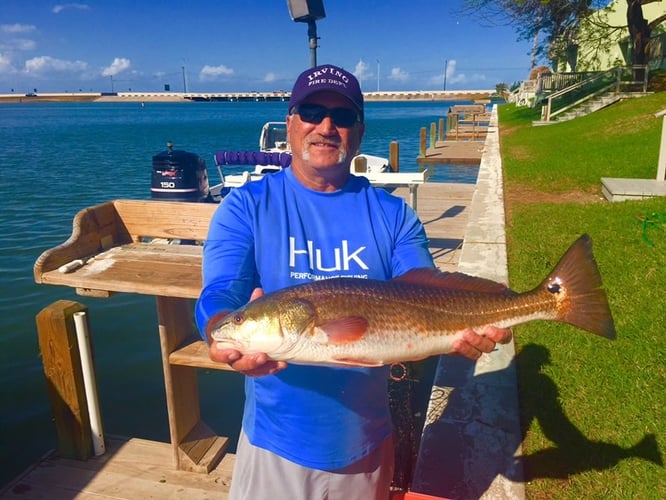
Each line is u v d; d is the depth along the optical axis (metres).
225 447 4.47
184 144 39.66
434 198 12.00
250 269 2.36
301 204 2.43
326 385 2.30
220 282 2.26
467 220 9.49
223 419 5.22
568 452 3.46
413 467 3.65
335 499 2.40
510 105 58.56
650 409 3.75
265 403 2.35
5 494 3.96
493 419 3.78
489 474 3.28
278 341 2.07
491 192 11.85
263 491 2.38
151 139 45.09
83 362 4.17
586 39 30.72
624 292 5.59
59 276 3.59
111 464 4.28
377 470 2.48
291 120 2.43
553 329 4.98
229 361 2.03
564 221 8.82
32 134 52.00
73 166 25.81
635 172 12.91
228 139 44.69
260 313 2.06
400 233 2.53
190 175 9.05
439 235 8.76
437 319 2.31
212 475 4.17
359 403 2.36
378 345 2.20
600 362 4.38
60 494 3.97
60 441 4.30
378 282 2.27
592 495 3.12
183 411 4.23
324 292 2.16
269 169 10.13
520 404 3.97
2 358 6.57
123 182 20.62
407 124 62.56
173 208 4.30
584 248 2.44
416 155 29.33
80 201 16.62
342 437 2.33
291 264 2.37
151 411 5.42
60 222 13.59
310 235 2.41
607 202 10.24
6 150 34.47
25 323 7.60
